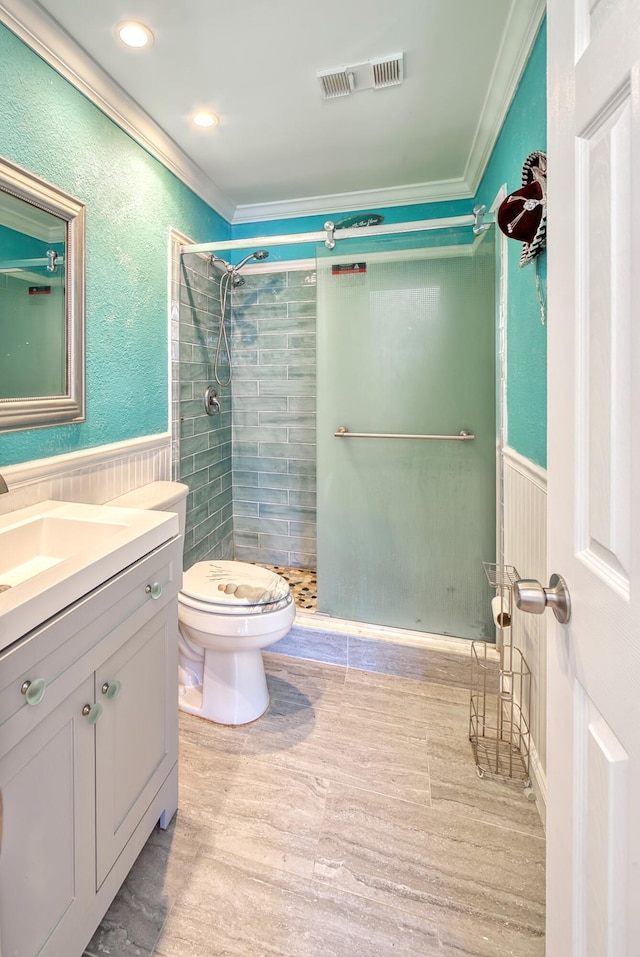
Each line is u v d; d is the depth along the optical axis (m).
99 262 1.60
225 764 1.47
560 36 0.63
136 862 1.14
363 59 1.48
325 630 2.07
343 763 1.48
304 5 1.27
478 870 1.14
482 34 1.38
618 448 0.49
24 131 1.26
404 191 2.42
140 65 1.49
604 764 0.51
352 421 2.13
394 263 2.02
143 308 1.88
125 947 0.96
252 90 1.63
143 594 1.06
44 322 1.37
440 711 1.75
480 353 1.96
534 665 1.39
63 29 1.32
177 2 1.24
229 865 1.14
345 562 2.18
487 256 1.91
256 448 2.89
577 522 0.59
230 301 2.79
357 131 1.89
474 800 1.35
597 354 0.53
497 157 1.80
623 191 0.46
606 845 0.51
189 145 1.99
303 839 1.21
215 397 2.61
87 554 0.91
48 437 1.42
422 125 1.85
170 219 2.05
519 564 1.57
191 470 2.37
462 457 2.02
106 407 1.67
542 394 1.29
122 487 1.77
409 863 1.15
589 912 0.55
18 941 0.71
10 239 1.25
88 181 1.53
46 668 0.75
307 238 1.96
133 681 1.03
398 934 1.00
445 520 2.05
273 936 0.99
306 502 2.85
